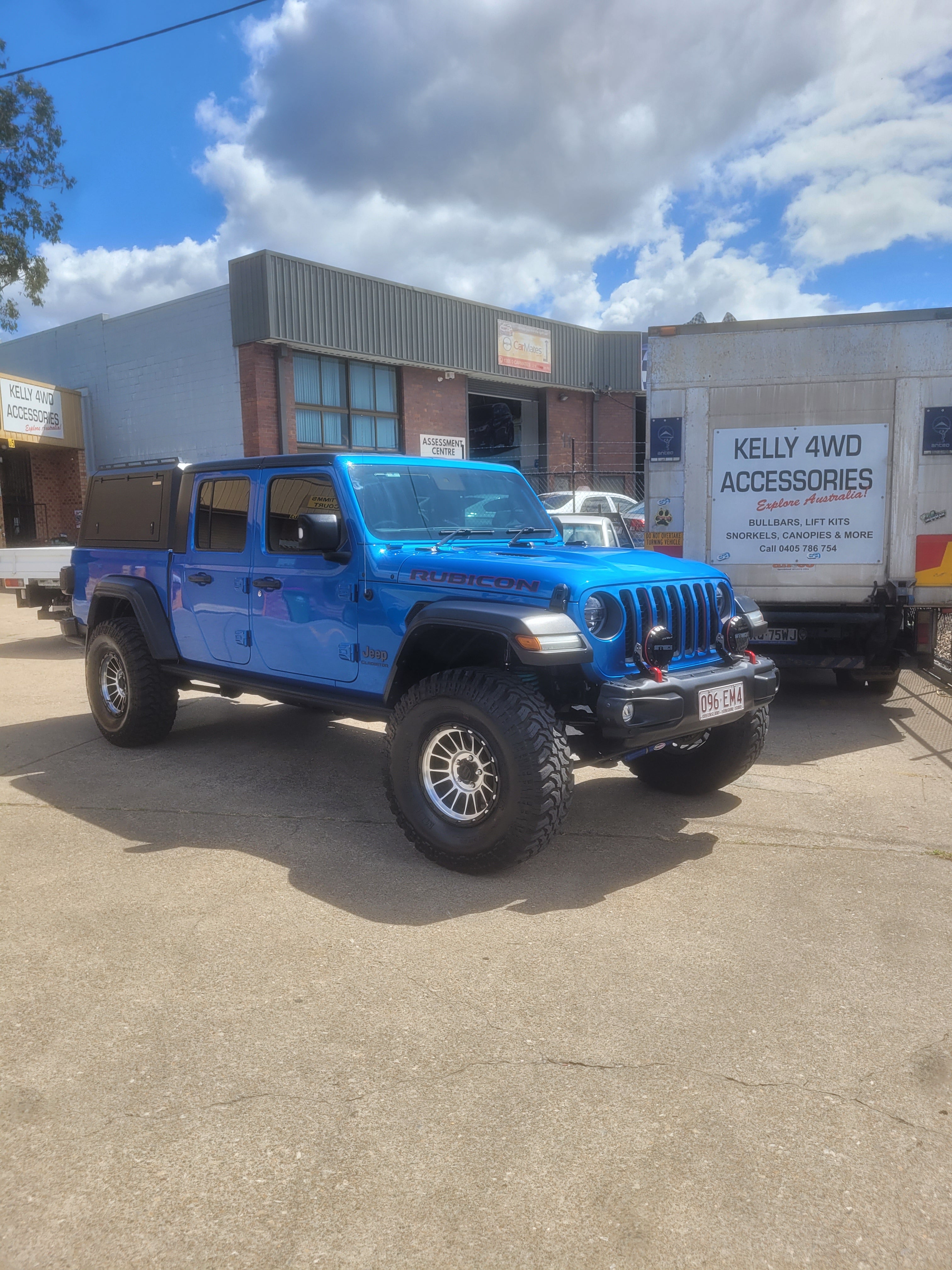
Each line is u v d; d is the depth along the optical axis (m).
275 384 18.22
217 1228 2.02
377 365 20.52
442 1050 2.68
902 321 6.79
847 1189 2.12
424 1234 2.00
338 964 3.19
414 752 4.04
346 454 4.72
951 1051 2.67
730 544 7.24
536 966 3.18
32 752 6.09
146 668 5.88
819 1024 2.82
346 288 18.91
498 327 22.72
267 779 5.43
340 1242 1.97
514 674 4.09
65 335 21.33
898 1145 2.27
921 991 3.01
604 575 3.92
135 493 6.16
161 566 5.83
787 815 4.81
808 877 3.98
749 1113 2.39
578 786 5.35
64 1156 2.24
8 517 21.39
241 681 5.26
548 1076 2.56
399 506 4.75
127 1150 2.26
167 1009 2.90
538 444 25.16
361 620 4.49
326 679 4.77
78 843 4.39
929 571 6.91
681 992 3.01
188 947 3.32
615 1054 2.66
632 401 26.45
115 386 20.42
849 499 6.98
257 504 5.09
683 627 4.26
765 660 4.62
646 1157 2.23
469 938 3.39
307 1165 2.21
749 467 7.14
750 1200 2.09
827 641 7.31
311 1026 2.81
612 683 3.81
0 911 3.63
